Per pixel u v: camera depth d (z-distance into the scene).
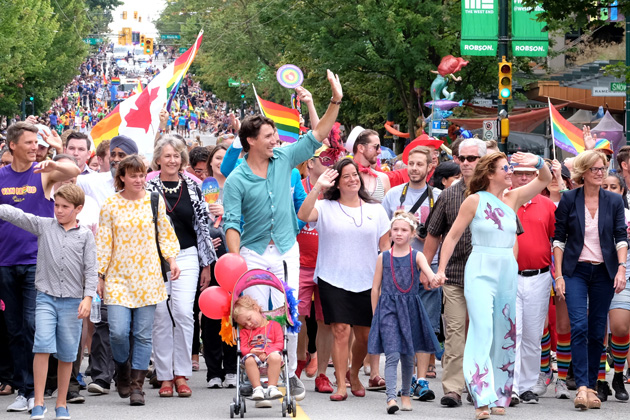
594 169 16.58
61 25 135.00
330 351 18.02
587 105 60.66
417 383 17.19
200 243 17.69
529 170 17.08
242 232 16.12
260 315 15.22
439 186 19.45
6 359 17.38
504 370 15.65
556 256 16.94
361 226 17.12
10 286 15.87
